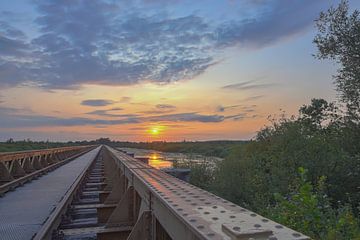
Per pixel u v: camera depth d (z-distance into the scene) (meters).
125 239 6.23
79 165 21.34
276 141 12.98
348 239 4.43
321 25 15.19
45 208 7.87
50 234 5.95
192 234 2.26
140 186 5.19
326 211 6.03
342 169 10.70
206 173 14.76
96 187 14.24
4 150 32.53
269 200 9.74
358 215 7.72
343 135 13.27
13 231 5.88
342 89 14.46
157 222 3.91
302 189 4.75
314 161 10.95
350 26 14.58
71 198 9.44
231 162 12.80
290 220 4.59
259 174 11.63
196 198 3.17
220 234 1.98
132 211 6.63
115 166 13.62
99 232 6.22
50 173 16.23
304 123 13.39
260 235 1.89
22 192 10.34
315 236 4.26
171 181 4.67
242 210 2.61
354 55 14.39
